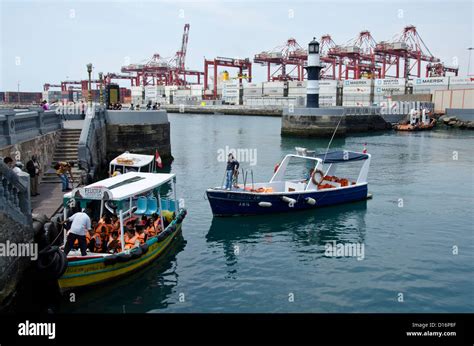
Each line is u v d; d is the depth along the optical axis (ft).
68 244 42.27
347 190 80.28
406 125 259.19
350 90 396.37
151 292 44.50
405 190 93.76
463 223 69.56
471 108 288.51
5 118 61.77
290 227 66.95
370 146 179.63
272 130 262.26
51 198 59.41
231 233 63.77
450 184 100.63
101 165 101.71
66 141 91.04
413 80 368.48
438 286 46.80
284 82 464.65
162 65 608.60
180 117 416.26
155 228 53.06
